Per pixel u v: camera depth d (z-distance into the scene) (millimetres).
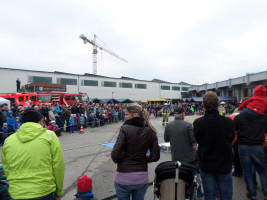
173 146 3133
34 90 29781
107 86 46094
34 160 1776
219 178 2271
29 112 1925
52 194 1864
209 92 2355
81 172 4875
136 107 2199
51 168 1889
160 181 2219
